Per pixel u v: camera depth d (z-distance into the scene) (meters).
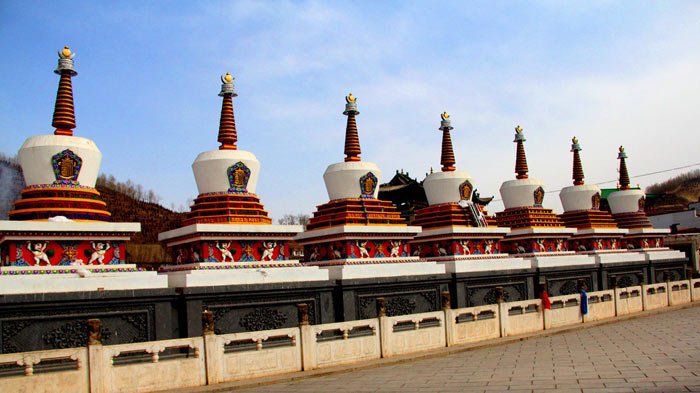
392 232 23.31
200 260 18.92
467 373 15.21
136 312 15.63
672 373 13.91
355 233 22.44
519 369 15.52
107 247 16.78
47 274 15.57
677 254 38.78
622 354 17.36
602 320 26.16
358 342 17.20
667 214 57.62
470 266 24.52
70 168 16.97
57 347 14.45
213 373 14.48
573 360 16.67
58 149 16.70
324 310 19.48
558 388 12.80
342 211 23.41
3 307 13.73
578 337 21.78
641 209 40.28
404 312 21.77
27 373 12.30
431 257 27.61
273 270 18.61
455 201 28.12
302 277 19.00
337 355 16.67
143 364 13.63
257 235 19.56
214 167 19.88
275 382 14.81
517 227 32.41
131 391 13.41
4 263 15.92
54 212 16.30
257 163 20.66
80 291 14.71
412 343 18.58
